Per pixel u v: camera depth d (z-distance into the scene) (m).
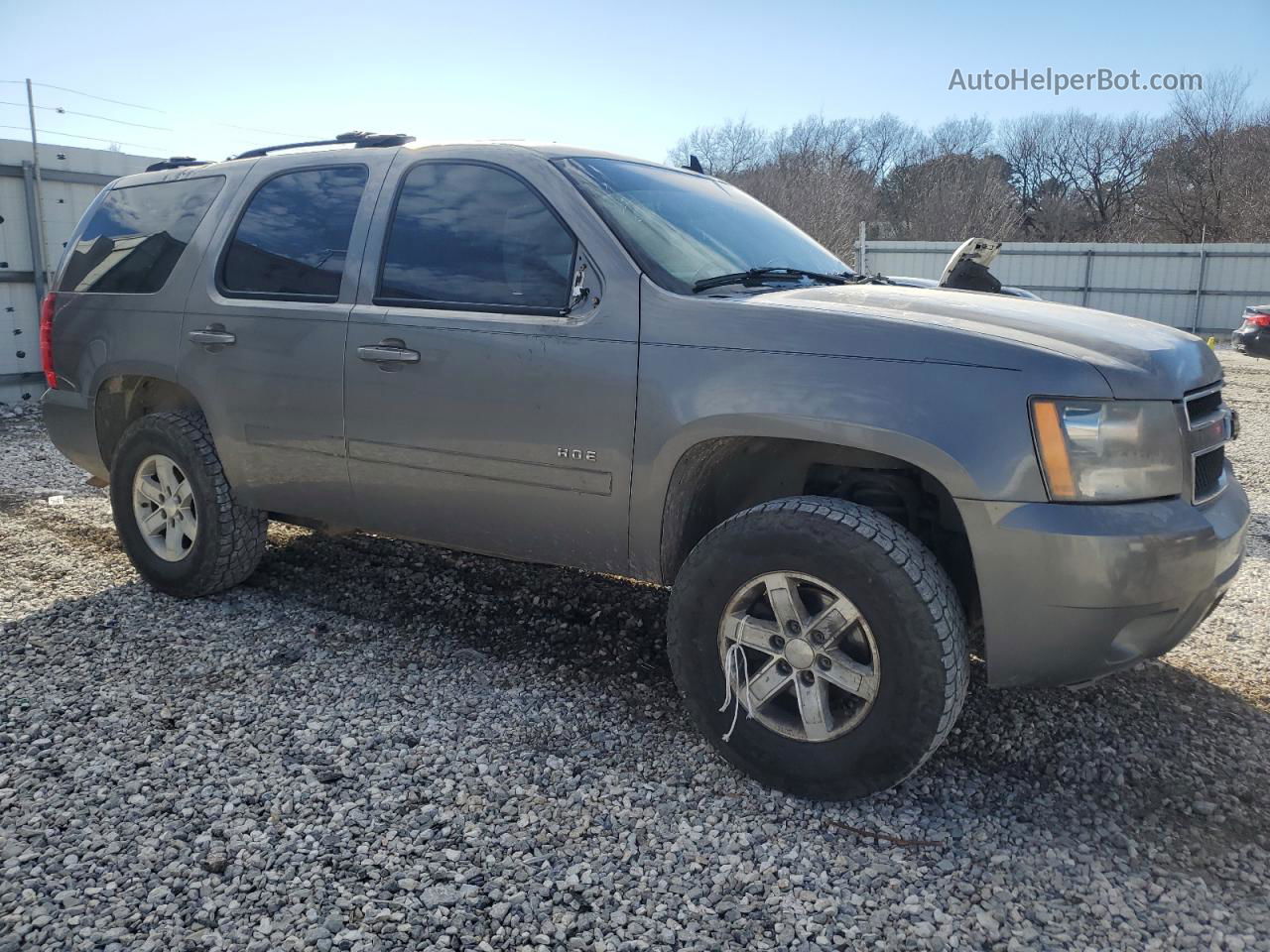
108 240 4.49
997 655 2.60
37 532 5.45
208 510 4.06
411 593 4.43
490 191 3.37
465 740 3.07
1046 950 2.16
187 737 3.04
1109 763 2.97
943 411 2.51
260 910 2.22
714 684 2.85
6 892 2.27
